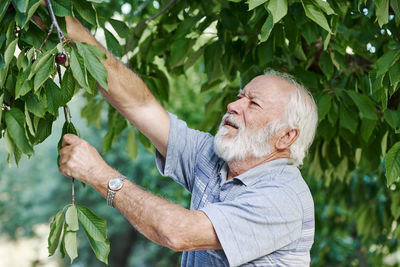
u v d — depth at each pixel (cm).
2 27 158
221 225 177
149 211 174
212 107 305
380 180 397
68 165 175
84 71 143
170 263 1052
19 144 150
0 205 1186
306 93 212
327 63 244
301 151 209
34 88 141
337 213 555
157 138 218
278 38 226
